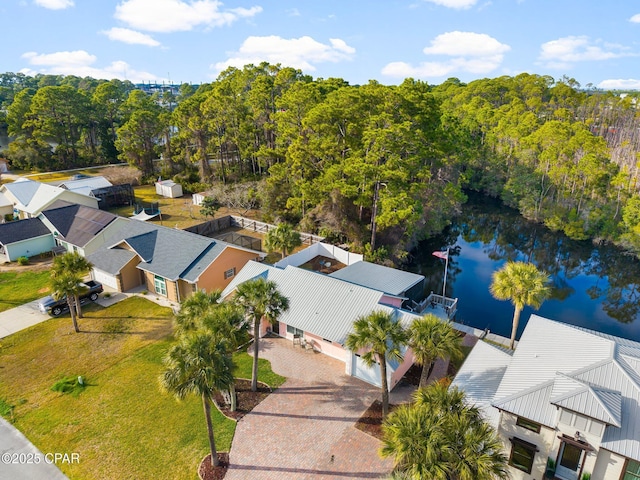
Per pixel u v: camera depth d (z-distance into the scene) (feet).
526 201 210.38
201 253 109.29
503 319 115.14
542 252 174.81
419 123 151.02
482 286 138.51
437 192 167.02
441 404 47.44
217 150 216.95
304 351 85.66
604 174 180.04
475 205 234.99
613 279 151.43
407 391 73.87
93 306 104.78
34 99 257.75
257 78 201.16
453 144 169.27
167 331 93.35
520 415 48.21
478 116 275.80
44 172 251.19
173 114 234.17
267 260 132.87
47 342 89.10
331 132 149.28
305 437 63.16
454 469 40.37
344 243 146.82
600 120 311.47
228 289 93.81
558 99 341.00
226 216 171.53
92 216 140.67
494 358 64.64
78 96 272.92
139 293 111.96
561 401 45.39
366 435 63.52
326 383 75.72
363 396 72.28
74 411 69.00
